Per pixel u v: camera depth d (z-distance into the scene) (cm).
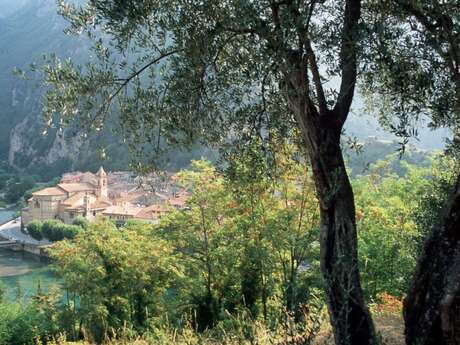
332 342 639
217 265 2512
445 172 1184
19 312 2603
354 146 638
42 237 8700
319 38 509
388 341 744
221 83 591
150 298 2894
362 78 593
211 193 2566
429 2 481
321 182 514
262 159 652
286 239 2250
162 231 2753
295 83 496
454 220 424
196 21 525
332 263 509
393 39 483
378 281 1930
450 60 498
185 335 930
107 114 571
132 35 530
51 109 561
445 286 413
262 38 480
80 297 3111
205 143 643
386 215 2142
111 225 3391
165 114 581
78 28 573
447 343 406
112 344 1204
